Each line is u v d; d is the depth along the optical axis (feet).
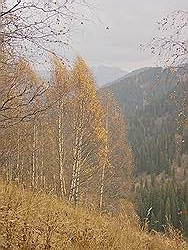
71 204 32.53
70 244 19.84
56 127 68.28
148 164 332.39
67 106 68.23
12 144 36.86
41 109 15.12
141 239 26.76
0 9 12.67
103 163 76.02
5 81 13.89
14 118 14.57
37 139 64.95
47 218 21.34
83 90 66.74
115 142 99.45
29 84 14.40
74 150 69.36
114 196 95.04
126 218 30.42
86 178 73.41
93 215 28.30
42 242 18.29
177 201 172.65
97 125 70.38
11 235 17.33
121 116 101.45
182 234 30.07
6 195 21.81
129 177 109.70
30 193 25.12
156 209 189.98
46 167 74.74
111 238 23.00
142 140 402.11
